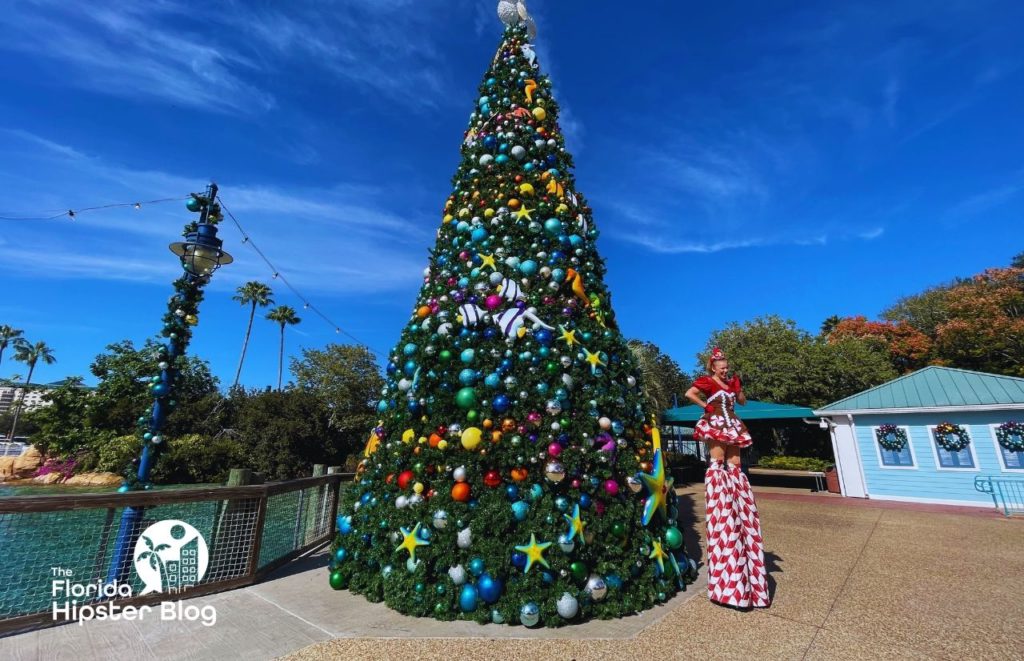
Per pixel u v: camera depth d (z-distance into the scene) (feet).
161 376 14.94
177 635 9.98
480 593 10.57
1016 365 67.21
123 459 60.18
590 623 10.62
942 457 37.06
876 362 70.23
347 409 85.30
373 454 14.16
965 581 14.12
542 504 11.18
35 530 10.84
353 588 12.69
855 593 12.90
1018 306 73.00
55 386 79.66
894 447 39.17
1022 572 15.24
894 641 9.60
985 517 28.45
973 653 9.04
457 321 13.66
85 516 11.68
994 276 81.30
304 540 17.87
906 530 23.47
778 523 25.61
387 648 9.33
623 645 9.45
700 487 48.47
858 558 17.24
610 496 12.01
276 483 15.23
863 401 41.75
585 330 13.74
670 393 92.63
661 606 11.76
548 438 11.69
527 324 13.41
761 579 11.85
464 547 11.11
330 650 9.24
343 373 87.45
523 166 17.35
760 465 57.00
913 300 94.32
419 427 13.07
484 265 14.87
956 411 36.68
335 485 20.75
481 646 9.41
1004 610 11.50
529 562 10.64
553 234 15.55
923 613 11.28
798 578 14.47
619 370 14.17
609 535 11.57
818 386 69.31
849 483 40.81
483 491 11.49
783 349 73.77
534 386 12.39
